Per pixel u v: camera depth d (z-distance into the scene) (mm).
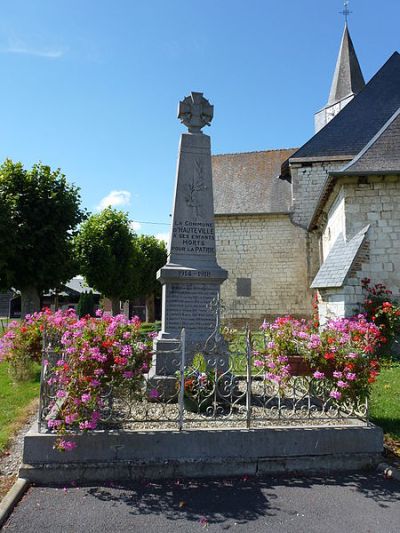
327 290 11461
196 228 6387
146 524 3121
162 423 4234
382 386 6992
